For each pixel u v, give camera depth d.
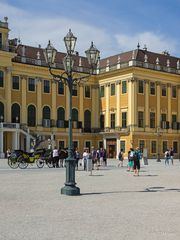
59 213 14.39
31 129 72.50
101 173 35.59
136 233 11.31
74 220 13.13
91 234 11.17
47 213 14.38
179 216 13.91
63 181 26.44
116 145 76.75
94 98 81.62
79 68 79.12
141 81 75.62
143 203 16.95
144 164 53.00
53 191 20.89
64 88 77.44
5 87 68.94
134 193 20.47
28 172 34.94
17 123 68.25
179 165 52.00
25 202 16.97
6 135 69.31
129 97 74.62
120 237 10.84
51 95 75.44
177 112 81.81
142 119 75.69
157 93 78.19
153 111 77.38
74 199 18.03
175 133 80.94
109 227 12.09
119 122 76.50
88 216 13.84
